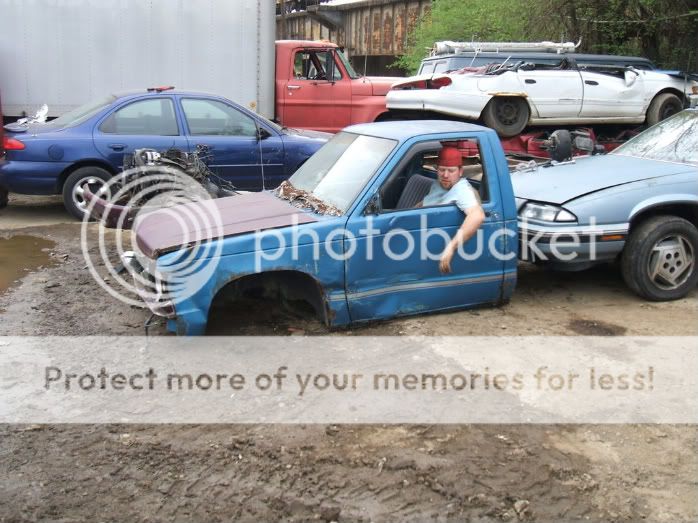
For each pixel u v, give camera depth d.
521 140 11.05
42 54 10.42
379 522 2.92
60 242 7.69
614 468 3.30
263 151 8.93
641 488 3.15
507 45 12.47
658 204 5.47
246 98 11.25
